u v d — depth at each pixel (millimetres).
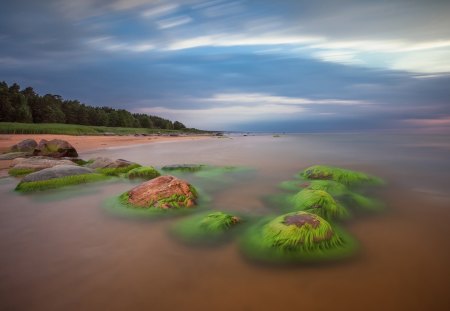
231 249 5926
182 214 8125
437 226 7367
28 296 4430
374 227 7254
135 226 7270
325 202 7977
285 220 6176
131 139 55219
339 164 19859
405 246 6141
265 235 6008
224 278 4875
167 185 8914
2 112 74750
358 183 12320
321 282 4750
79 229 7125
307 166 18828
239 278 4871
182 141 53750
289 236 5691
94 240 6473
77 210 8609
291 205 8859
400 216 8156
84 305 4211
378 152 28625
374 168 18047
